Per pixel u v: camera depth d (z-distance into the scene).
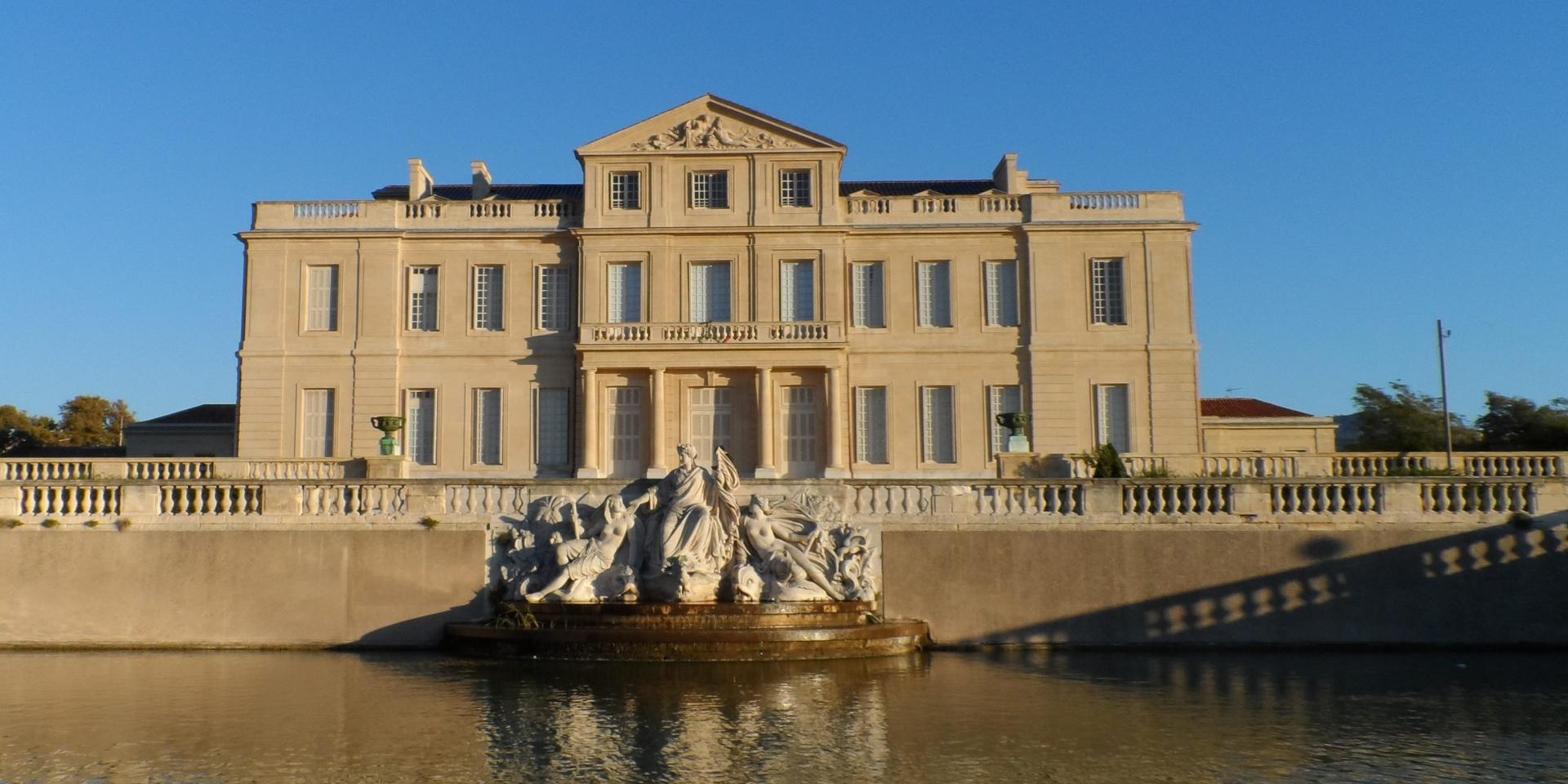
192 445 55.59
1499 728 19.06
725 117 50.91
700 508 29.17
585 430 48.88
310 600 29.48
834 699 21.55
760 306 49.81
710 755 17.17
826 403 48.97
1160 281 49.75
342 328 50.03
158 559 29.66
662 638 26.22
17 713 20.33
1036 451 49.03
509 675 24.39
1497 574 29.23
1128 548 29.92
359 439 49.53
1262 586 29.62
